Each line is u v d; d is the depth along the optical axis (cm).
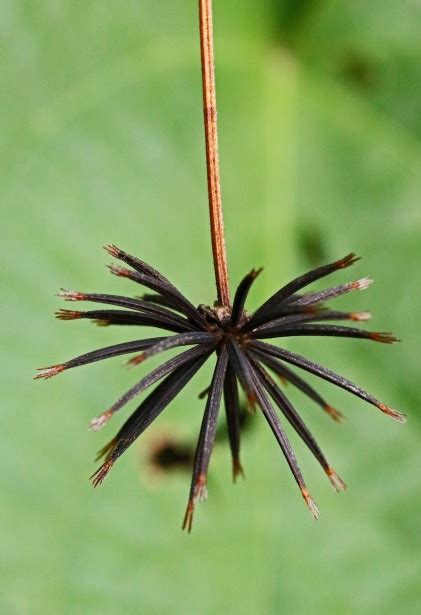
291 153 20
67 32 19
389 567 19
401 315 20
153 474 19
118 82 19
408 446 19
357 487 19
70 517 18
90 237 19
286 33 21
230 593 19
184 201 20
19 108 19
